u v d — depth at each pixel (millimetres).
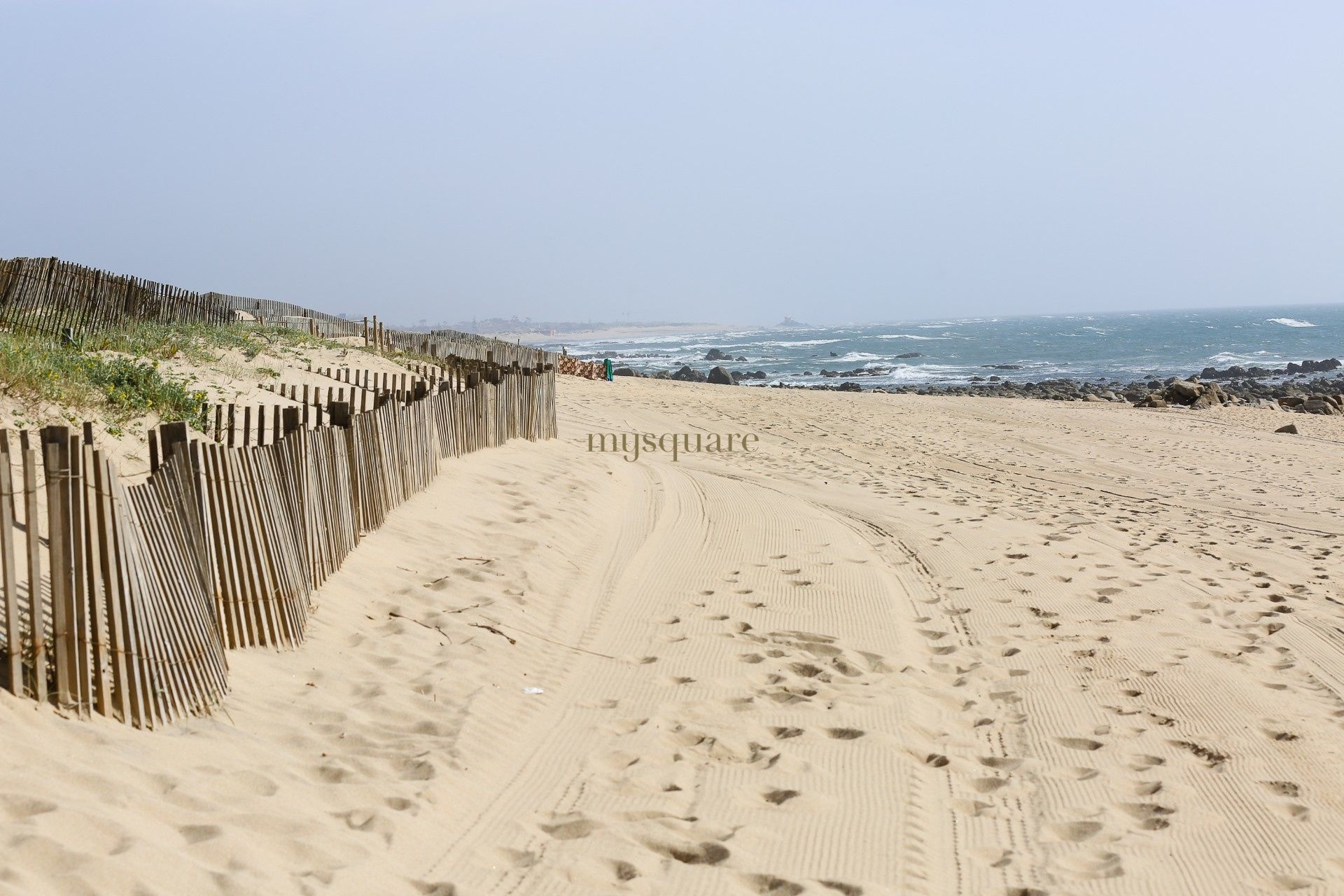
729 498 13977
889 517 13188
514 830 4844
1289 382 53062
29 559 4359
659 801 5219
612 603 8820
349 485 8133
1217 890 4629
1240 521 14680
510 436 14719
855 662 7555
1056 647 8086
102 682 4496
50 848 3486
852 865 4688
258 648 6148
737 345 133125
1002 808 5379
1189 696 7074
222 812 4207
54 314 13289
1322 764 6039
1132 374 67250
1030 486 17453
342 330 25312
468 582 8406
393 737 5547
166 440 5531
